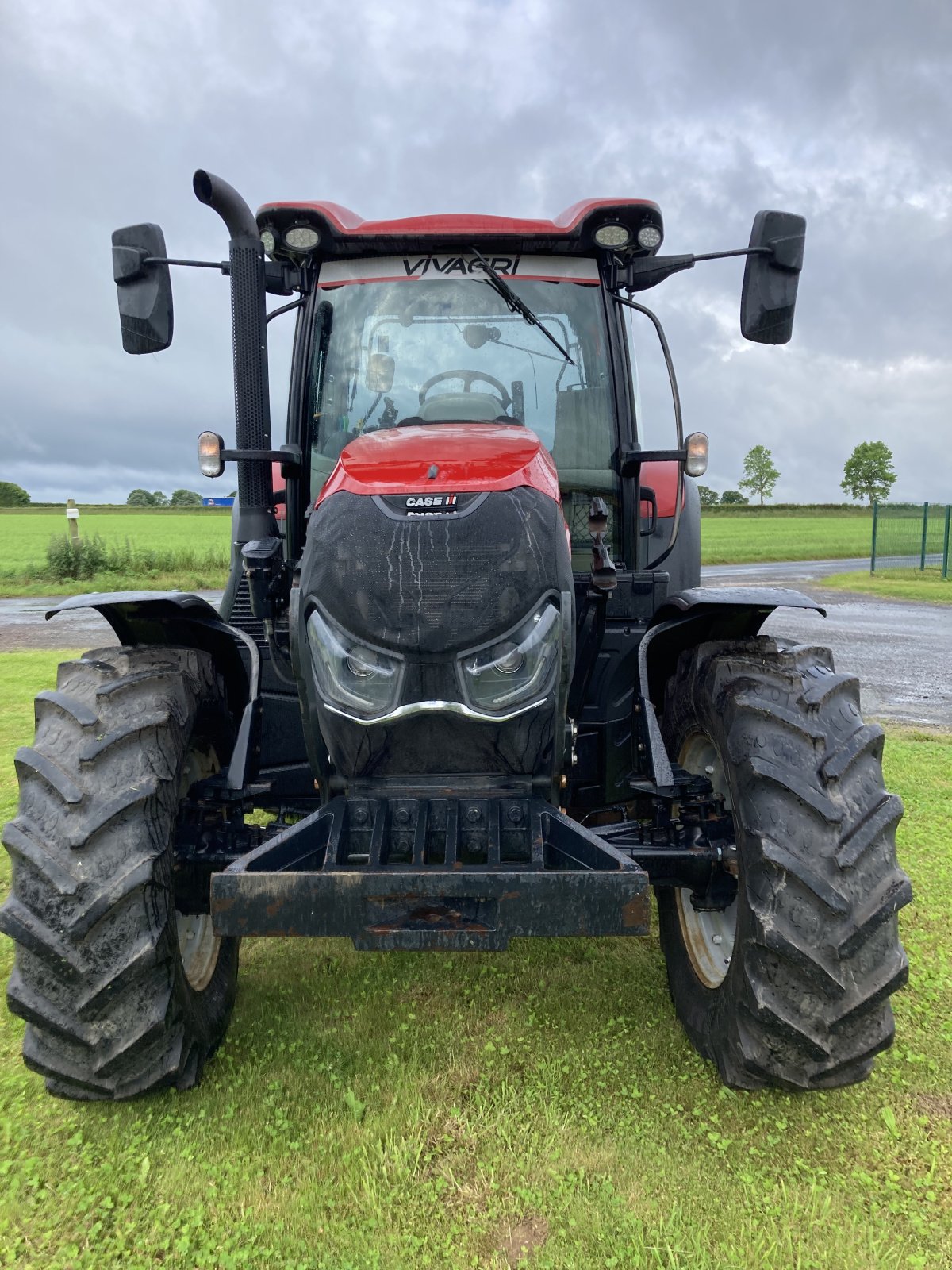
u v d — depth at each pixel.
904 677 9.72
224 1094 2.67
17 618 15.04
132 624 2.90
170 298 3.18
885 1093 2.67
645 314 3.50
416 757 2.48
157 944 2.36
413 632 2.36
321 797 2.78
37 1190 2.32
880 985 2.30
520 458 2.57
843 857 2.30
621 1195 2.26
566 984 3.33
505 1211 2.21
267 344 3.17
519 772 2.52
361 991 3.28
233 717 3.21
